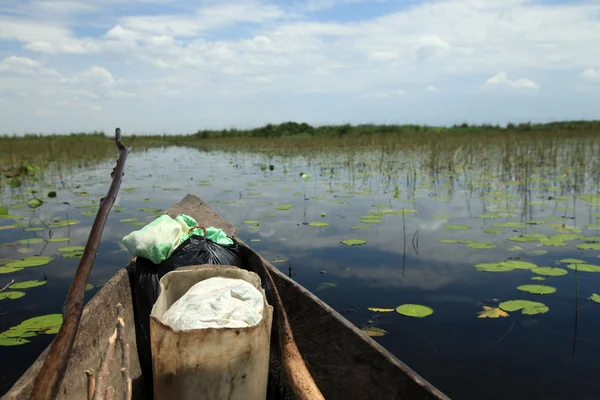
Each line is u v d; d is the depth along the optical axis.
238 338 2.13
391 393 2.24
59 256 5.27
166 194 9.29
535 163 12.66
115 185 2.64
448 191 8.83
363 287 4.28
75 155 17.52
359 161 14.39
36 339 3.42
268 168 14.21
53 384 1.77
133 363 2.99
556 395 2.72
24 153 16.38
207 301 2.30
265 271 3.05
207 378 2.12
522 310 3.73
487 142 17.11
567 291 4.16
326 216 6.99
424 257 5.06
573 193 8.38
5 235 6.17
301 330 2.93
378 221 6.43
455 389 2.80
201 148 27.94
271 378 2.85
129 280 3.17
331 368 2.65
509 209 7.19
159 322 2.14
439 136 20.00
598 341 3.31
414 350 3.22
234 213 7.26
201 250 3.20
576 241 5.57
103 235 6.12
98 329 2.56
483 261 4.91
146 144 33.69
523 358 3.12
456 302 3.95
